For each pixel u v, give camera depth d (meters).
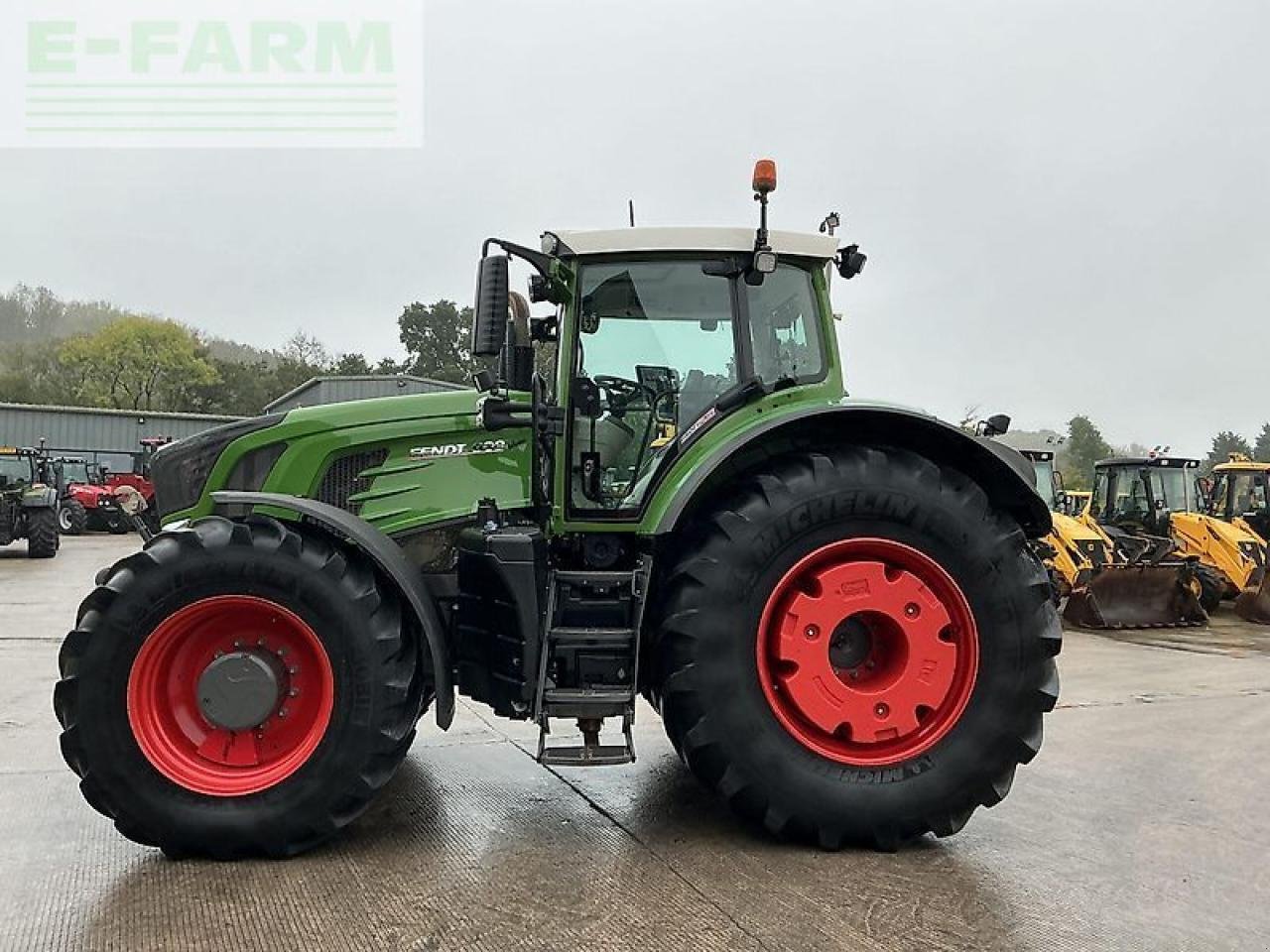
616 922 2.58
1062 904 2.77
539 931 2.52
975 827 3.49
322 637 3.09
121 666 3.02
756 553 3.21
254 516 3.29
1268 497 14.95
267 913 2.62
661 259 3.76
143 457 24.44
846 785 3.17
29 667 6.55
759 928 2.56
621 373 3.79
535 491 3.67
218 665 3.10
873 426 3.52
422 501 3.77
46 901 2.70
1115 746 4.82
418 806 3.62
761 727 3.18
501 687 3.32
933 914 2.68
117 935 2.48
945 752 3.24
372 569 3.22
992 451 3.39
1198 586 11.40
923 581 3.32
